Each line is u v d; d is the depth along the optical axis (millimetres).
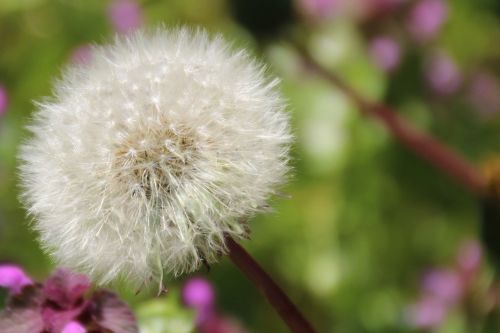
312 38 575
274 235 573
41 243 344
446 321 546
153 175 340
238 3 474
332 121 572
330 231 577
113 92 346
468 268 540
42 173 345
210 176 337
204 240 336
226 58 351
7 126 589
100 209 340
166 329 386
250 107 344
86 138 344
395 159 584
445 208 594
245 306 553
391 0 592
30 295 344
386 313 566
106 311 343
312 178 580
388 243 585
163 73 347
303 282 573
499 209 455
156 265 337
